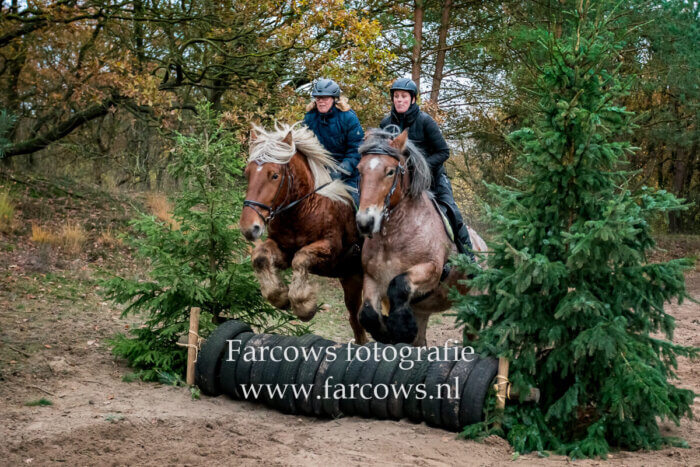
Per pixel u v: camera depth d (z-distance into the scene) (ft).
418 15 54.08
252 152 18.34
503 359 15.11
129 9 41.81
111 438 14.38
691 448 14.62
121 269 34.96
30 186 44.88
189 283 19.99
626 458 13.96
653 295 15.26
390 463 13.32
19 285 29.58
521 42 50.08
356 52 38.99
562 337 15.03
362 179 17.37
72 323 25.39
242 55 40.78
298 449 14.21
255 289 20.93
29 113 48.57
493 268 16.20
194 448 13.96
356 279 21.49
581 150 14.92
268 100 41.96
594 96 15.49
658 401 13.73
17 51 45.80
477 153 64.18
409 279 17.51
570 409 14.47
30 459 12.88
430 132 20.01
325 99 20.77
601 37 15.72
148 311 28.55
